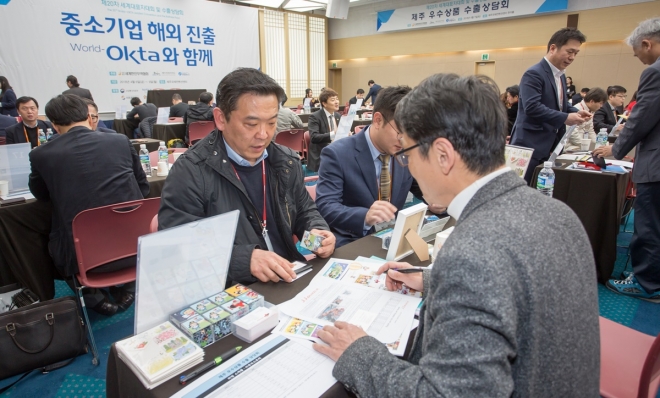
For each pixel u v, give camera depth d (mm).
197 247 859
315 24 11977
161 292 814
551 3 8297
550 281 498
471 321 466
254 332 788
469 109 564
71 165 1804
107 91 7852
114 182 1920
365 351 633
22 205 1937
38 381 1676
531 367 498
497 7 9102
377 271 1022
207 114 5074
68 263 1780
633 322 2072
